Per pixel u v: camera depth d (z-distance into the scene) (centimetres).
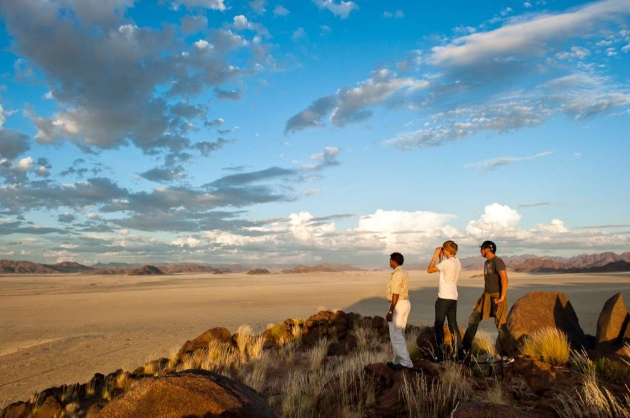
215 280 13138
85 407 913
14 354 1714
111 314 3353
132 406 464
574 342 1075
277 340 1388
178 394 466
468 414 455
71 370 1413
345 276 16912
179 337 2073
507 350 878
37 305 4328
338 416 673
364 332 1410
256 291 6288
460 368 743
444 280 849
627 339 943
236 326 2484
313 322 1465
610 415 544
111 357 1612
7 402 1079
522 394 666
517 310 1135
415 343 1041
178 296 5438
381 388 730
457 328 843
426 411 629
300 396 773
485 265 894
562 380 697
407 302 813
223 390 482
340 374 795
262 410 491
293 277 16112
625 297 3784
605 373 709
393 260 838
